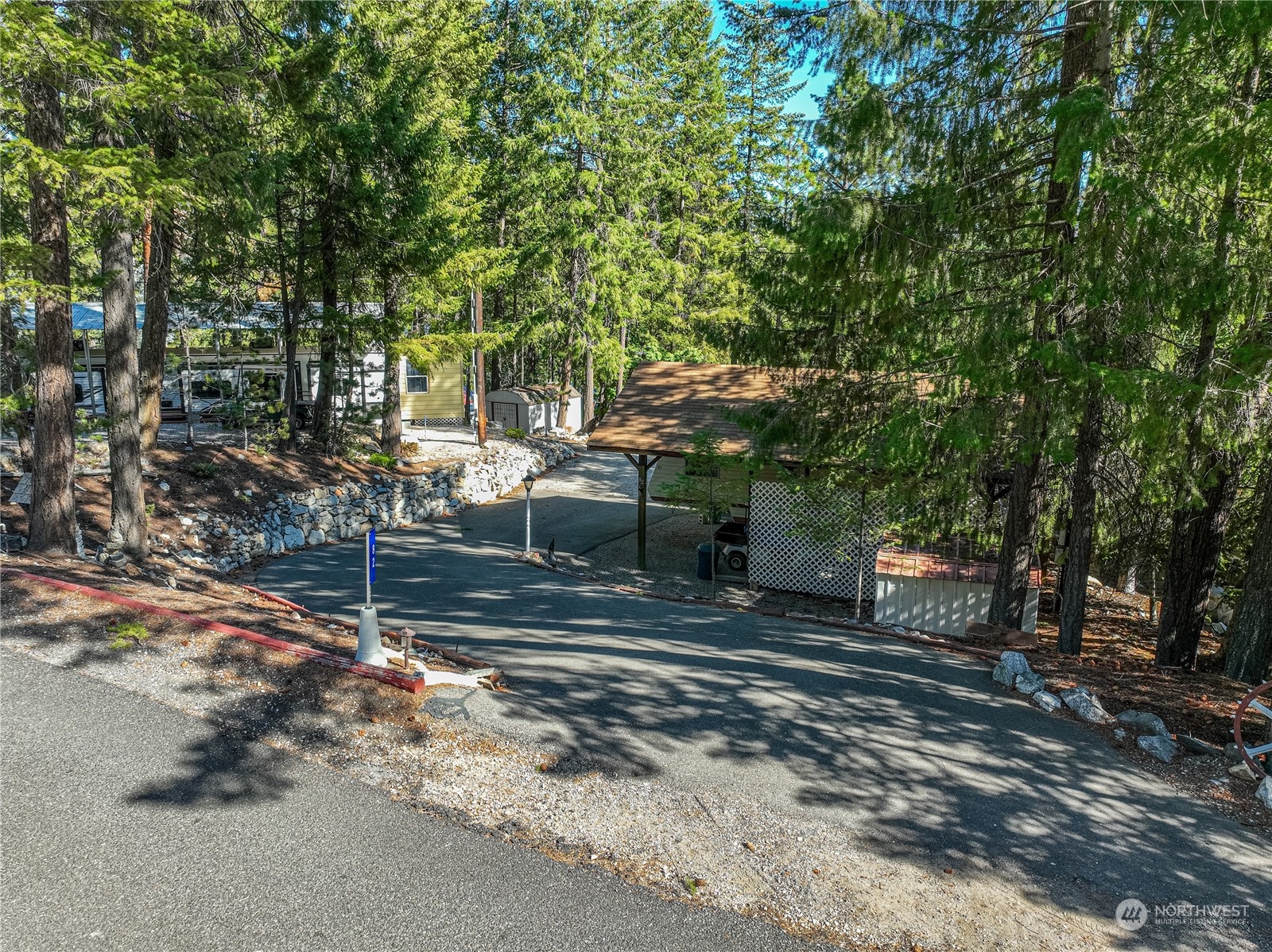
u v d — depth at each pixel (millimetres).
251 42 12422
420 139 19234
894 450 9938
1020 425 9656
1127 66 9156
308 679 7391
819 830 6059
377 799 5891
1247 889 5723
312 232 20156
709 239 41719
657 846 5656
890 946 4848
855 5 8898
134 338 12484
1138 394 8109
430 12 22922
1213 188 8867
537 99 32156
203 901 4703
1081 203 8844
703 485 15258
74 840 5156
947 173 9641
